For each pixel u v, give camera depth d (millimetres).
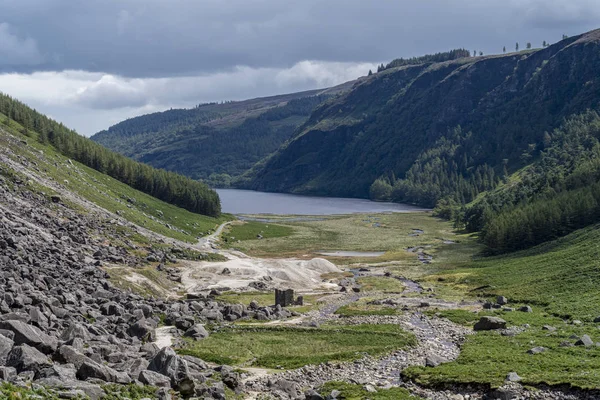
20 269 70312
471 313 91250
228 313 89750
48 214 120562
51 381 38531
